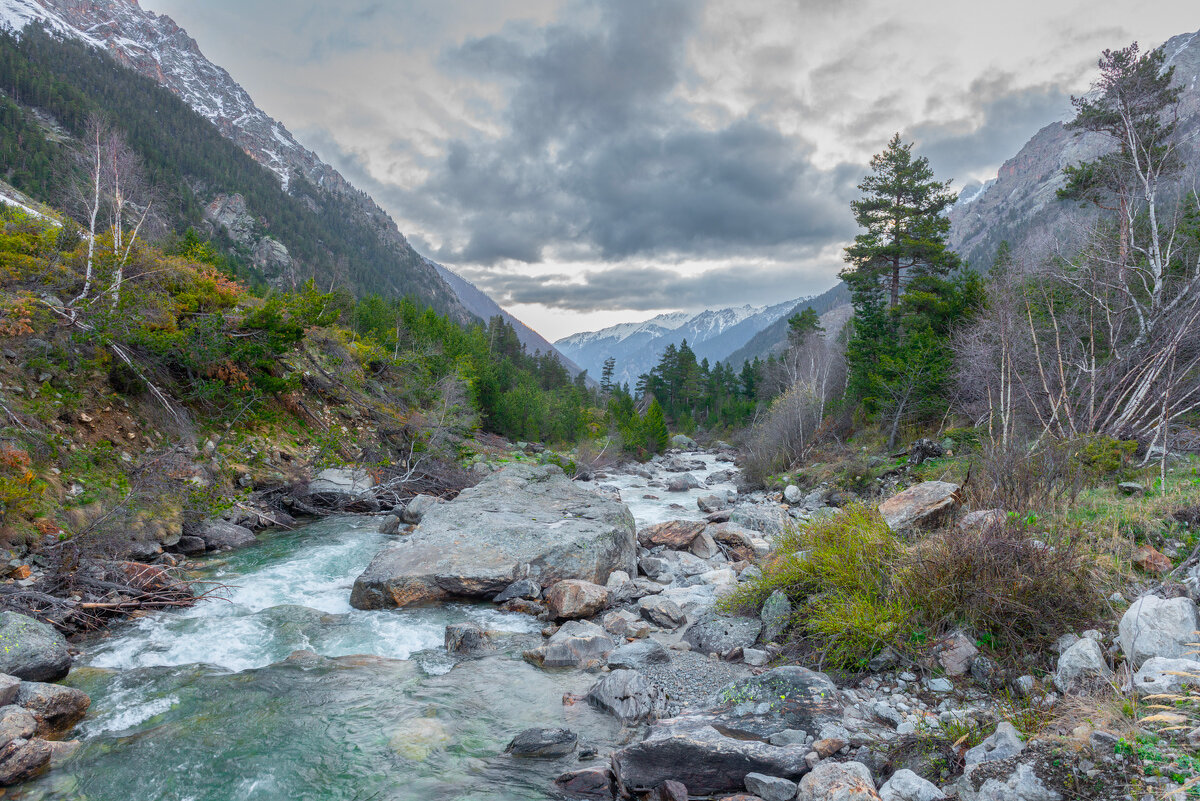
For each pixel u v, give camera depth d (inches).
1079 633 239.9
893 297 1482.5
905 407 1039.6
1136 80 753.0
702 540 583.2
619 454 1841.8
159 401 622.8
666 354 3914.9
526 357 4229.8
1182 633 185.5
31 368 509.0
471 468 967.6
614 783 204.5
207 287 772.0
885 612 275.3
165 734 238.1
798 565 346.6
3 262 552.1
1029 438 582.6
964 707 225.0
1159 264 657.0
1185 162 747.4
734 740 205.2
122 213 698.8
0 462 406.9
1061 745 159.5
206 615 373.4
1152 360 554.6
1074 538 278.8
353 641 346.0
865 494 809.5
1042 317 681.6
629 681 265.6
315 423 862.5
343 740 236.4
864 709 234.1
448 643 339.6
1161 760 138.9
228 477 630.5
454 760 222.7
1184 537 297.0
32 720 219.3
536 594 427.2
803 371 1942.7
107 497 468.4
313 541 577.6
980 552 277.0
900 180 1433.3
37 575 361.4
